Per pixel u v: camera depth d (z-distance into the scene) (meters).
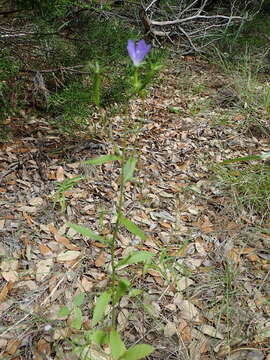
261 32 1.47
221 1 1.53
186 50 1.29
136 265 0.56
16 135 0.76
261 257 0.59
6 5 0.83
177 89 1.05
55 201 0.64
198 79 1.12
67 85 0.81
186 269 0.56
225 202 0.69
